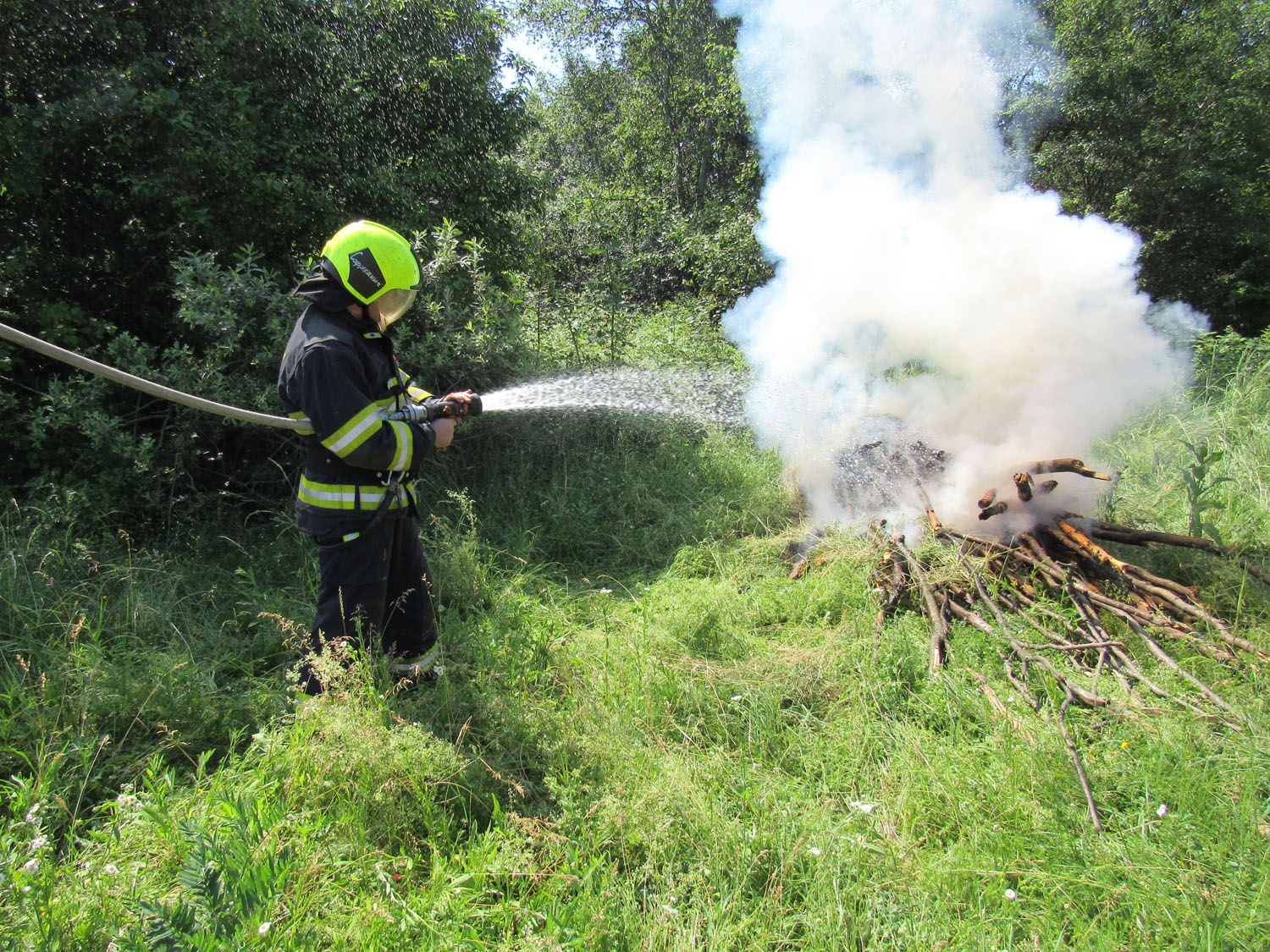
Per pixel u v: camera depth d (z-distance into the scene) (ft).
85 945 5.51
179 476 12.99
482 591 11.54
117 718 8.18
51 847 6.40
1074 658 9.57
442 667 9.36
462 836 7.21
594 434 16.81
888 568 11.63
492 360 15.62
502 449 16.02
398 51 17.47
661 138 48.62
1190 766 7.49
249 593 11.23
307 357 7.64
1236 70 37.22
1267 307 41.45
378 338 8.41
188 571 11.73
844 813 7.55
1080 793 7.42
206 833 6.12
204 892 5.42
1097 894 6.41
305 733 7.56
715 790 7.66
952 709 8.70
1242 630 10.09
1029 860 6.73
